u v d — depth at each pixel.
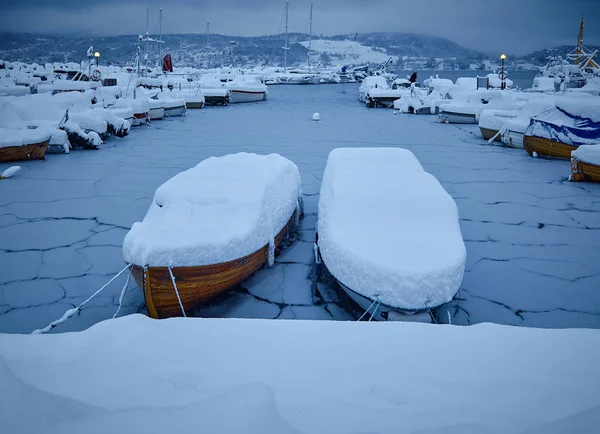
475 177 9.09
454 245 3.72
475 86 27.27
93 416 1.51
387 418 1.53
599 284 4.57
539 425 1.50
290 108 24.36
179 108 20.06
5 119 10.65
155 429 1.46
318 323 2.15
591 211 6.85
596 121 10.13
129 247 3.69
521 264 5.04
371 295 3.46
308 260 5.07
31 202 7.16
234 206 4.36
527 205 7.18
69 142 11.55
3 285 4.49
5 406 1.56
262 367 1.80
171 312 3.78
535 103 12.40
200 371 1.77
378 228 3.99
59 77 35.12
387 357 1.88
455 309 4.12
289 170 5.70
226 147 12.26
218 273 3.90
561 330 2.11
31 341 1.98
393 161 5.32
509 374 1.78
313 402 1.60
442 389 1.69
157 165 9.95
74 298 4.26
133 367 1.79
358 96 32.69
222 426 1.47
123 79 28.69
